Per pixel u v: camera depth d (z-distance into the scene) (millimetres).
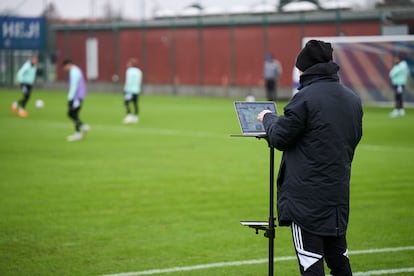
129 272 8289
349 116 5953
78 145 20297
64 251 9219
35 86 54188
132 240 9805
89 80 51719
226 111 32969
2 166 16297
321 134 5832
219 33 45000
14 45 50969
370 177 14812
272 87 38719
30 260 8789
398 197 12773
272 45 42781
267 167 16281
